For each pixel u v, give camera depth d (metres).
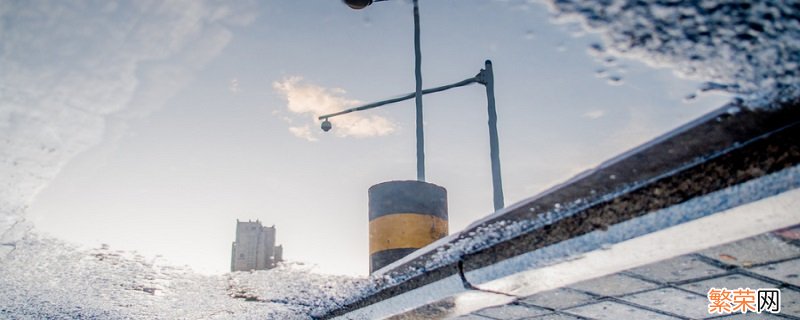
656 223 1.82
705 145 1.64
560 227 2.14
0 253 3.93
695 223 1.73
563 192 2.03
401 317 3.13
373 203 4.32
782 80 1.48
